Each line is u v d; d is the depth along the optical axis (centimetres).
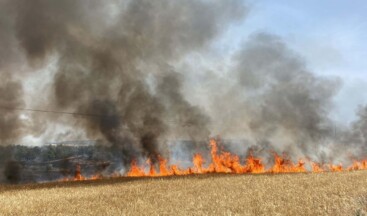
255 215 1079
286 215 1066
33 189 1992
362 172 2341
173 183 2003
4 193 1795
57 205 1370
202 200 1362
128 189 1811
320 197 1328
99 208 1273
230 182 1956
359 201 1187
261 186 1731
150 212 1162
